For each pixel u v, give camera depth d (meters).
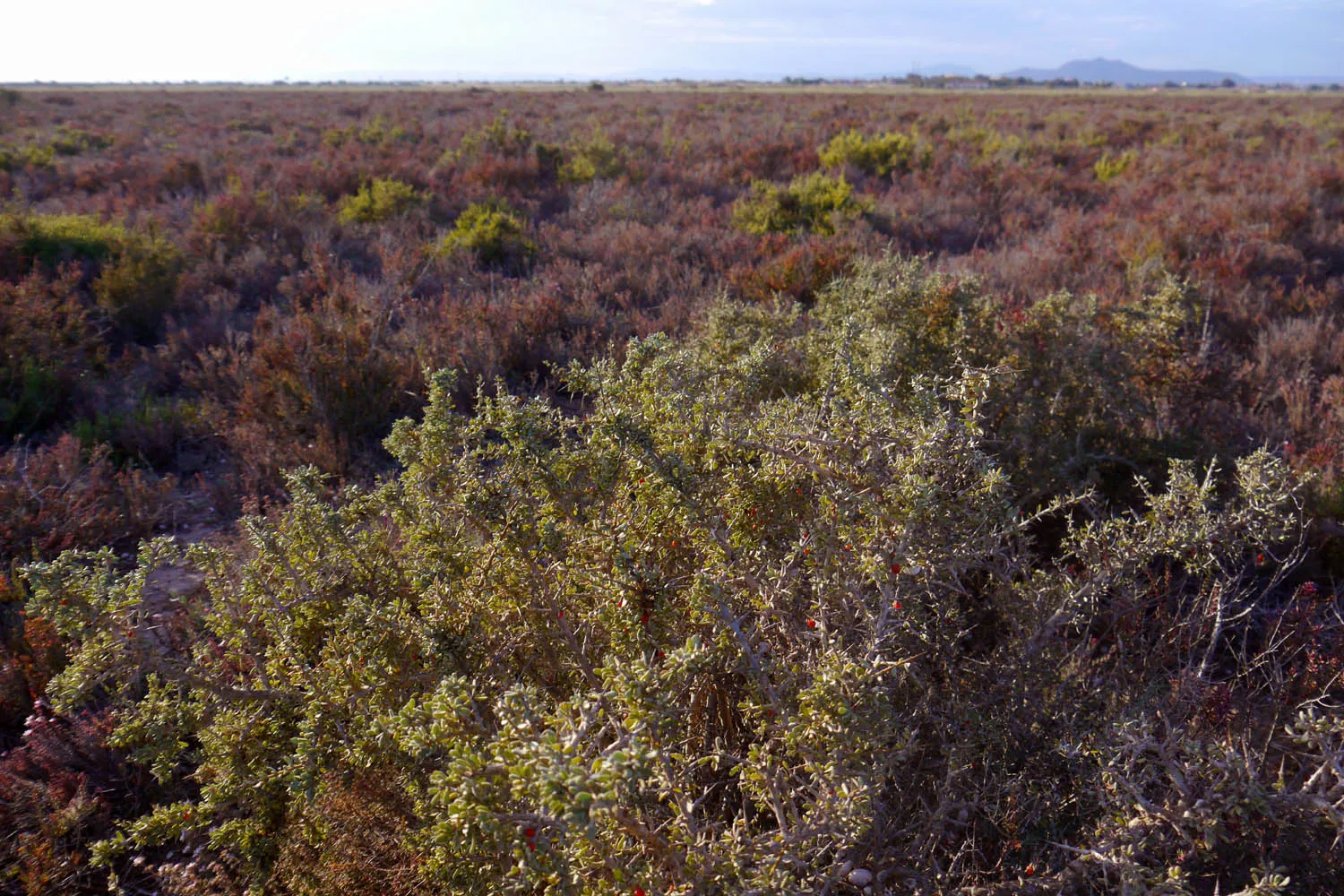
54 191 12.56
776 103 34.12
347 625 2.11
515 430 2.25
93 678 2.07
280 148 17.97
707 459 2.24
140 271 7.32
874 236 10.05
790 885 1.55
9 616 3.29
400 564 2.60
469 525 2.35
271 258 8.92
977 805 1.96
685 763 1.76
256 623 2.67
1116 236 9.31
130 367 6.33
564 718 1.41
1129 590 2.72
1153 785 2.04
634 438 2.10
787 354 4.28
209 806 2.02
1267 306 6.85
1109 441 4.03
